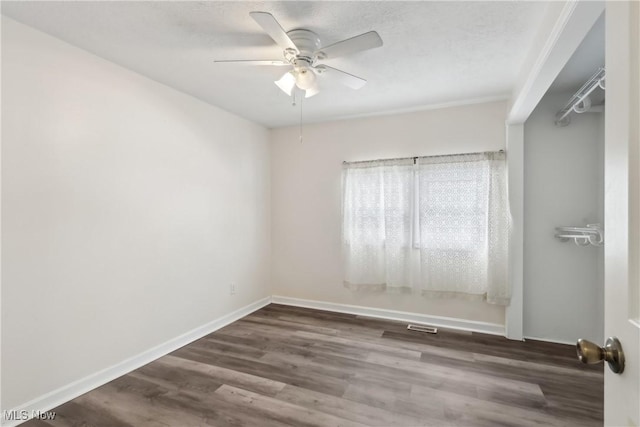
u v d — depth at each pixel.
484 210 3.07
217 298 3.27
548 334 2.94
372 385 2.18
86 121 2.13
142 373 2.35
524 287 2.99
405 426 1.77
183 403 1.98
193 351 2.72
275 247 4.14
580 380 2.24
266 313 3.75
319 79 2.60
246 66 2.38
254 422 1.80
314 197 3.93
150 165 2.58
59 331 1.99
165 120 2.71
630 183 0.55
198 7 1.69
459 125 3.22
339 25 1.86
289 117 3.66
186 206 2.91
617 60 0.59
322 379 2.25
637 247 0.54
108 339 2.26
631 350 0.55
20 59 1.81
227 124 3.42
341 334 3.08
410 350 2.72
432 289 3.26
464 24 1.84
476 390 2.12
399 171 3.41
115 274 2.31
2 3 1.63
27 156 1.84
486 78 2.59
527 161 2.96
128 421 1.81
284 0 1.64
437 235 3.23
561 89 2.77
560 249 2.88
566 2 1.40
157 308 2.63
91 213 2.16
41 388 1.90
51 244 1.95
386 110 3.39
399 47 2.11
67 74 2.03
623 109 0.57
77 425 1.78
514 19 1.79
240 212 3.62
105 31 1.91
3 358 1.75
